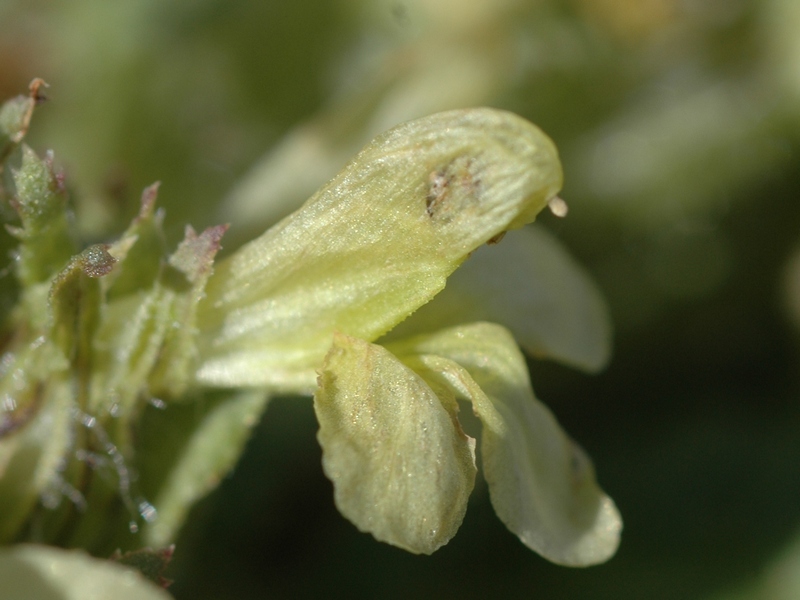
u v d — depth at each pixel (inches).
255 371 2.5
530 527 2.4
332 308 2.5
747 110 3.9
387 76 3.6
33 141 4.0
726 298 3.8
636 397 3.7
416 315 2.7
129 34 4.1
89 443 2.5
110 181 3.0
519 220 2.4
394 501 2.3
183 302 2.5
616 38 3.9
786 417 3.5
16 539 2.5
